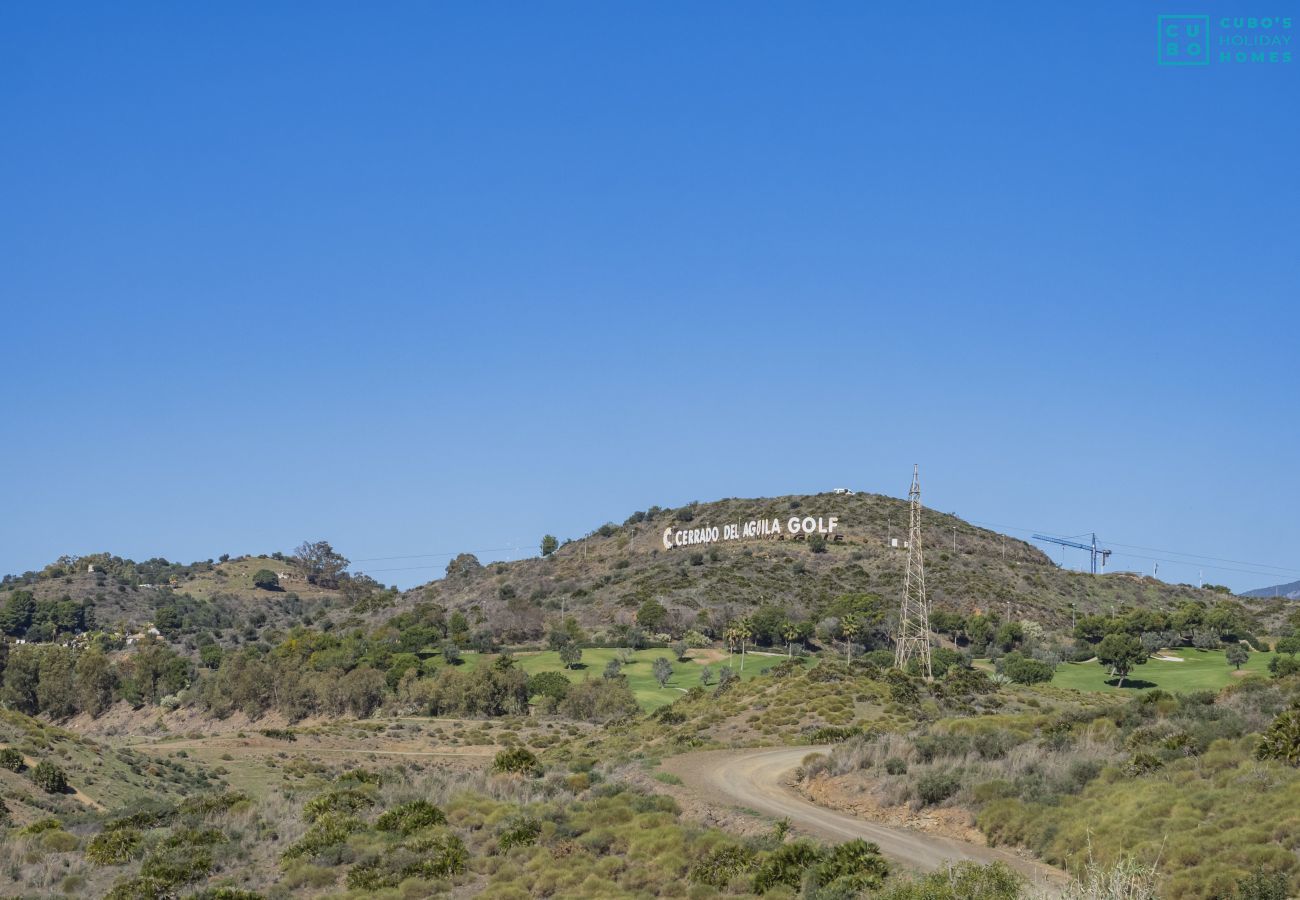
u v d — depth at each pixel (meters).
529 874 38.34
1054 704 90.06
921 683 92.31
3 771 60.84
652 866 37.59
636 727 94.75
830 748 68.12
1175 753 42.62
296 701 134.38
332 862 41.75
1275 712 44.59
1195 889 30.17
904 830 43.41
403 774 71.44
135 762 75.56
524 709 127.31
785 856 36.25
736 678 110.50
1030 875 35.06
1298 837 31.34
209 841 46.12
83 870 43.62
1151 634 143.25
